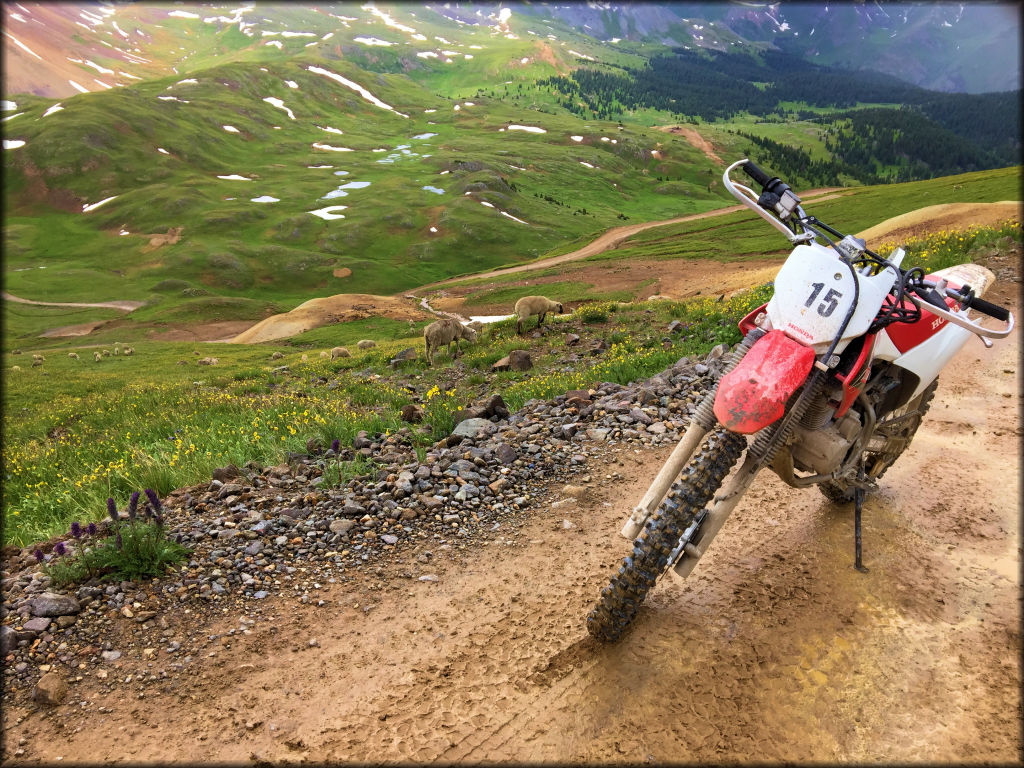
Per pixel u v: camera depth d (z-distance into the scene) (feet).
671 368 29.19
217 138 554.05
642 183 603.67
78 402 76.13
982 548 13.91
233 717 10.04
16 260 348.38
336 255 347.36
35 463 36.27
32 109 540.93
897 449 14.49
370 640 11.85
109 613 12.53
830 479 11.75
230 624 12.39
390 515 16.42
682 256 224.94
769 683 10.23
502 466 19.15
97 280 312.91
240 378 87.66
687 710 9.75
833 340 9.24
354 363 83.46
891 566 13.29
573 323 69.82
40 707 10.34
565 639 11.51
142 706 10.33
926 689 10.02
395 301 220.64
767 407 8.91
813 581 12.84
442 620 12.35
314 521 16.10
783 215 10.09
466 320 185.47
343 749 9.34
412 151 608.19
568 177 564.30
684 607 12.23
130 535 14.08
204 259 323.78
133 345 176.45
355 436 23.90
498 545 15.12
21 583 13.79
